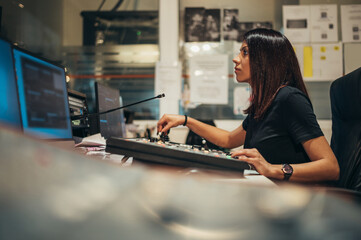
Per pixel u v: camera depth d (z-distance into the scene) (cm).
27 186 9
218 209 11
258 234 10
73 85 320
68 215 9
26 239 7
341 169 108
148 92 320
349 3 309
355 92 105
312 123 89
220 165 62
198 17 320
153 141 79
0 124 10
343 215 11
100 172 12
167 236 10
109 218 9
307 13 311
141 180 12
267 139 96
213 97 315
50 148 11
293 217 11
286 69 102
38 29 322
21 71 65
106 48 323
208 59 317
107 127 145
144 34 323
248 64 109
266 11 316
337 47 308
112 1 325
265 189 14
